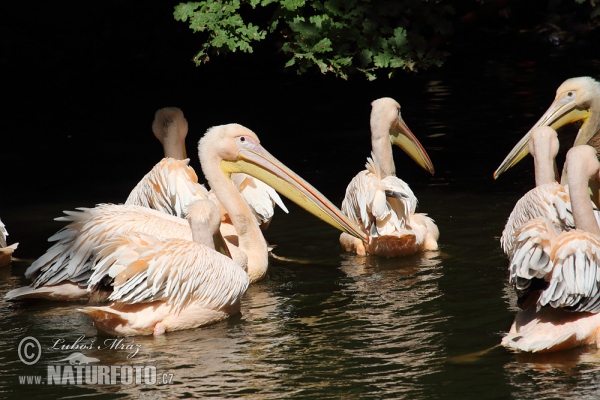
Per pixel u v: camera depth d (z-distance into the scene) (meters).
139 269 9.55
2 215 15.19
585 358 8.59
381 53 21.31
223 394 8.04
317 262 12.59
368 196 12.58
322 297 10.94
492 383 8.10
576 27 29.41
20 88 26.06
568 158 9.88
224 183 11.82
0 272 12.19
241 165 11.91
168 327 9.73
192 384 8.27
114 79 27.08
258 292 11.27
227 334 9.69
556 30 29.42
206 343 9.40
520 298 9.24
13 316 10.42
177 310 9.77
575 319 8.91
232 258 11.10
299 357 8.91
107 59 27.81
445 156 18.34
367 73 21.14
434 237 12.98
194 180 12.52
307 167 18.00
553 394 7.80
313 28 20.28
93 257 10.73
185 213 11.90
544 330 8.78
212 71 28.02
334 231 14.27
